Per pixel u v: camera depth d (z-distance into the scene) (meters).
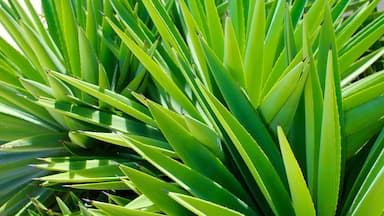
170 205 1.33
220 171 1.42
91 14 1.87
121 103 1.63
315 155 1.32
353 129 1.41
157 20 1.59
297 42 1.73
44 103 1.72
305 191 1.18
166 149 1.59
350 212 1.26
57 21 1.99
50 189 1.82
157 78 1.54
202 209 1.23
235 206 1.36
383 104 1.37
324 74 1.39
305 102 1.32
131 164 1.70
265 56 1.64
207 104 1.47
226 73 1.43
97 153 1.83
